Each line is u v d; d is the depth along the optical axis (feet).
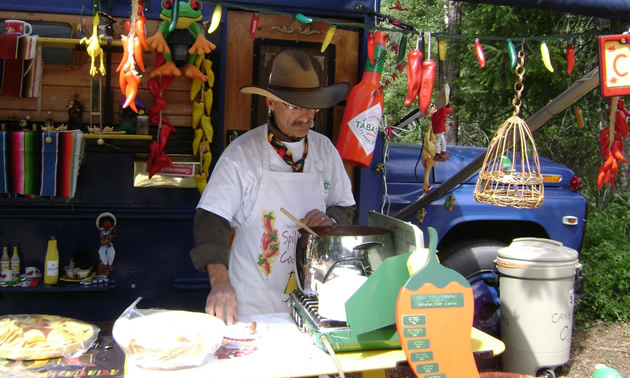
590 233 20.75
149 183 11.34
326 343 6.35
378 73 11.42
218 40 11.36
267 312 8.63
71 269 11.09
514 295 13.08
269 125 8.80
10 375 5.79
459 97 27.48
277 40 11.68
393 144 14.79
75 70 10.93
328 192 9.50
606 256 19.58
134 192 11.36
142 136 10.77
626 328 17.57
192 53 10.61
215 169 8.54
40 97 10.85
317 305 7.15
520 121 9.43
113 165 11.26
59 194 10.45
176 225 11.61
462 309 6.45
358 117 11.23
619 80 8.80
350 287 6.69
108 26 10.71
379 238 7.74
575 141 27.58
